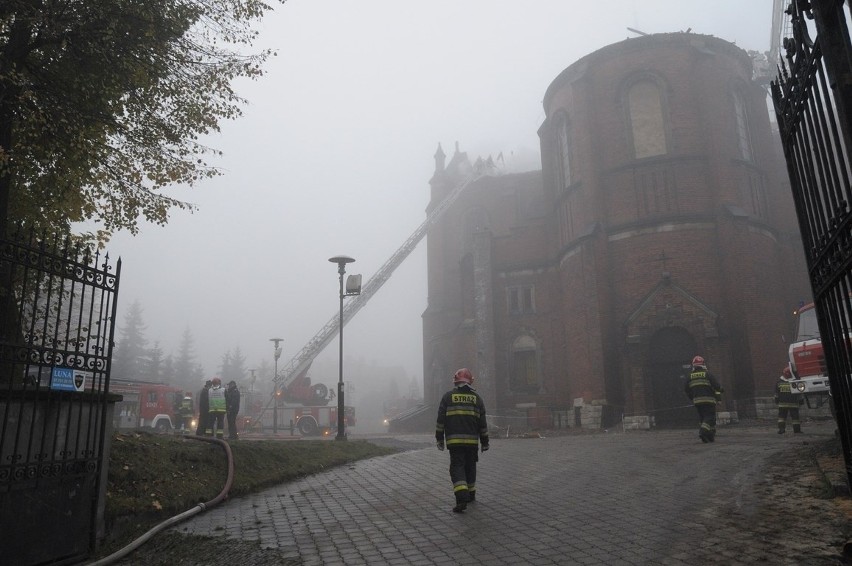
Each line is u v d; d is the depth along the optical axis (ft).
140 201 31.01
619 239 87.35
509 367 109.40
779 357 79.25
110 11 26.43
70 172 29.81
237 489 29.40
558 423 98.07
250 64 31.07
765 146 93.66
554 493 27.07
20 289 23.52
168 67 29.53
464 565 17.13
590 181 90.43
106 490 22.68
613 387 83.92
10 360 18.16
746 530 18.35
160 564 19.88
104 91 29.04
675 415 78.95
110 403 22.26
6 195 26.99
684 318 79.71
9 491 18.06
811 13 13.85
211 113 31.53
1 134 26.40
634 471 31.60
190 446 31.71
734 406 75.25
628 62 91.97
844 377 15.99
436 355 143.33
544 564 16.71
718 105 87.66
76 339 20.51
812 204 16.34
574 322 91.30
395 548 19.31
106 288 21.67
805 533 17.38
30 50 26.71
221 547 20.54
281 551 19.42
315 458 39.50
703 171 86.22
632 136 90.12
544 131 108.06
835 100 12.76
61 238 30.78
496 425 104.88
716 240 83.76
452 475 24.50
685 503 22.91
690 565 15.70
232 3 29.60
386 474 35.58
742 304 79.36
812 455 29.48
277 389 108.37
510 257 113.39
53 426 19.93
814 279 16.99
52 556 19.38
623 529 19.80
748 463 30.66
